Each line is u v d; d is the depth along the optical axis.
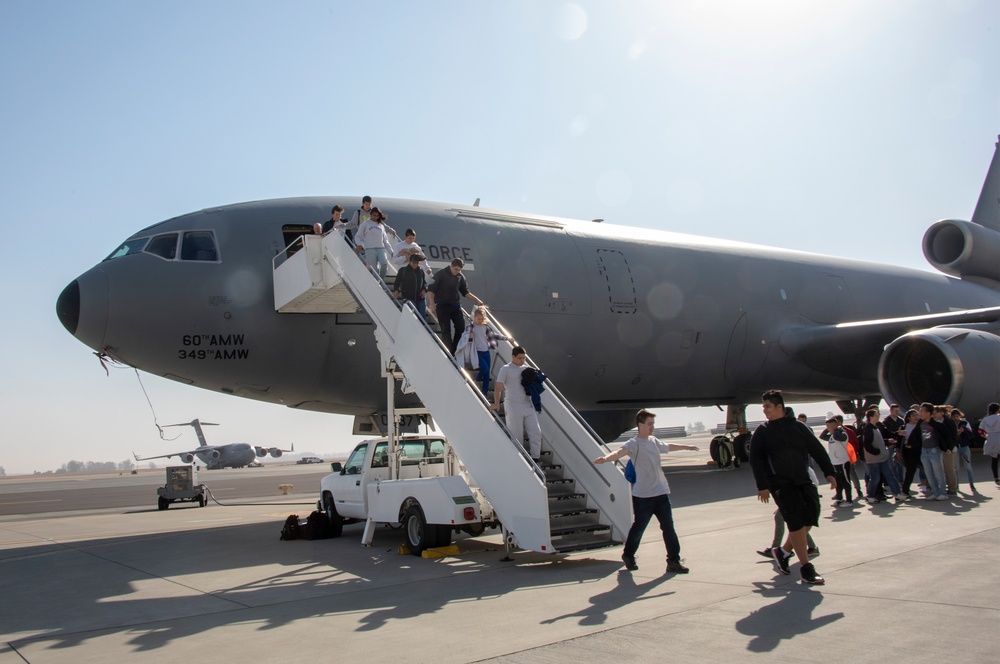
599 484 9.07
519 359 9.16
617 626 5.50
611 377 18.17
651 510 7.66
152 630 6.16
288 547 11.12
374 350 14.53
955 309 27.44
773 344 21.08
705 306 19.64
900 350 18.47
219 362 13.62
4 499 38.50
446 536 9.71
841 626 5.17
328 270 12.08
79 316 12.90
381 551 10.27
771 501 13.73
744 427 24.25
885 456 12.34
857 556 7.69
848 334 20.78
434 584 7.65
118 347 13.19
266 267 13.95
